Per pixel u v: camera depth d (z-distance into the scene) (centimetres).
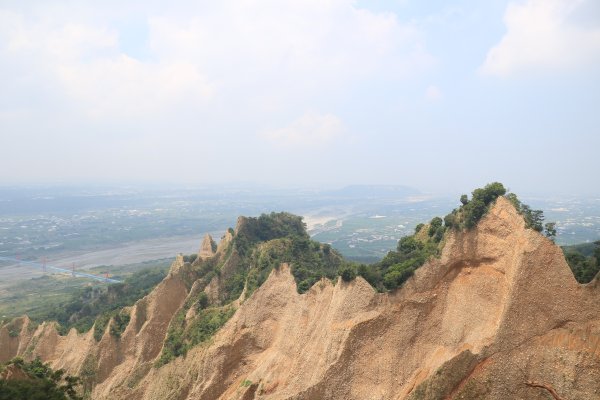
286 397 4538
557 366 3622
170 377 5747
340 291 4834
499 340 3866
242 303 5812
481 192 4534
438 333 4297
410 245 5297
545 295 3800
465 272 4388
